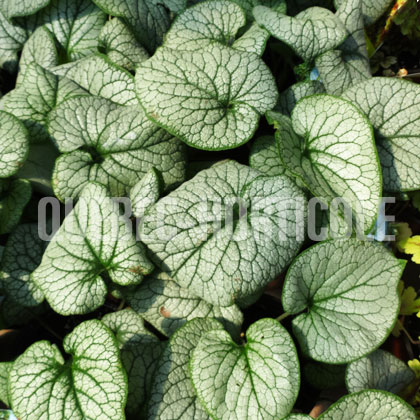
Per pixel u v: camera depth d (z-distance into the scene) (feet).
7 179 2.79
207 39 2.89
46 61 2.95
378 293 2.64
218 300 2.62
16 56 3.07
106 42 2.92
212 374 2.56
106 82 2.84
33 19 3.04
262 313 2.86
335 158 2.68
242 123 2.73
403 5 3.06
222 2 2.91
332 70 2.84
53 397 2.54
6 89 3.09
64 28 3.03
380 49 3.28
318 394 2.77
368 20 3.00
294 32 2.78
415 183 2.74
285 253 2.64
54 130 2.76
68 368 2.58
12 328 2.82
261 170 2.77
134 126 2.77
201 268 2.63
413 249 2.85
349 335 2.61
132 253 2.65
